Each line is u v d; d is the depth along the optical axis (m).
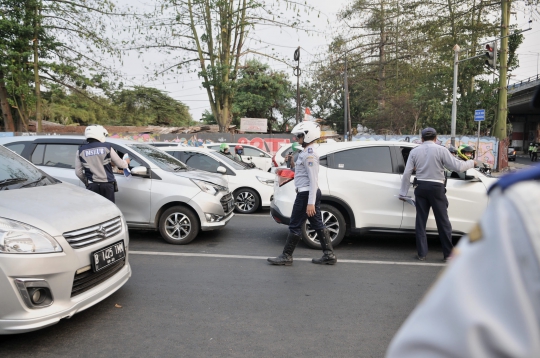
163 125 40.34
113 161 5.84
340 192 6.25
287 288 4.66
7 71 22.58
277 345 3.37
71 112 43.16
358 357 3.20
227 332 3.58
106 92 24.70
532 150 36.00
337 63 33.16
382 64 32.28
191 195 6.48
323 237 5.54
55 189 4.12
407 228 6.21
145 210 6.58
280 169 6.52
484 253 0.73
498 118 21.69
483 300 0.69
